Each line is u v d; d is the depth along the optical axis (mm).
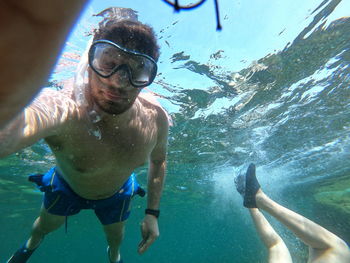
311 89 1753
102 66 547
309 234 976
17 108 76
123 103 570
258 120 2137
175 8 140
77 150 619
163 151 888
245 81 1583
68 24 68
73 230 7934
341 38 1312
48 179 967
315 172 3670
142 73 573
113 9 1005
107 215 994
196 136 2395
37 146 2385
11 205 4820
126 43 564
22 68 66
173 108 1853
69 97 565
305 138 2543
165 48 1253
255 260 5348
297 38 1283
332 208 4324
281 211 1134
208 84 1591
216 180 4098
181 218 8078
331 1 1108
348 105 1975
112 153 662
